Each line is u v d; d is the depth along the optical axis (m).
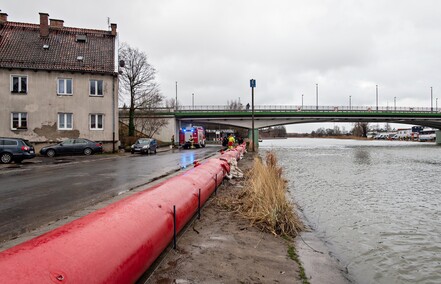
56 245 2.40
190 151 34.28
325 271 4.55
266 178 8.51
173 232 4.46
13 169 15.75
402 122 69.75
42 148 25.86
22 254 2.18
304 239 6.23
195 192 6.14
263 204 6.81
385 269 5.09
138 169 15.68
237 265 4.40
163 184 5.41
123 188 10.00
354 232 7.09
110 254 2.70
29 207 7.41
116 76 30.84
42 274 2.05
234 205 7.93
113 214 3.34
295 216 7.62
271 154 18.25
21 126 28.34
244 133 84.25
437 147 54.16
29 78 28.53
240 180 12.55
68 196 8.71
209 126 95.38
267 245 5.41
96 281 2.41
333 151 42.72
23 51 29.62
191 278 3.87
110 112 30.52
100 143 28.36
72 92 29.50
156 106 53.47
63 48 31.30
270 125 58.22
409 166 22.97
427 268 5.21
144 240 3.30
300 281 4.07
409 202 10.54
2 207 7.41
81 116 29.73
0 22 31.22
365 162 26.22
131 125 44.66
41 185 10.60
